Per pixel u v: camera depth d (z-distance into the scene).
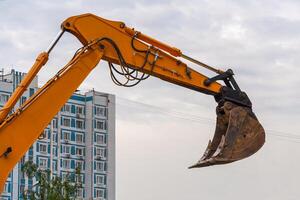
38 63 26.08
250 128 27.88
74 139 120.12
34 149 114.56
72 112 120.69
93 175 120.88
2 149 25.78
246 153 27.70
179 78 28.16
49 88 26.56
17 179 107.00
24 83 25.98
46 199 56.16
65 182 57.12
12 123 25.98
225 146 27.50
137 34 27.61
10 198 105.62
